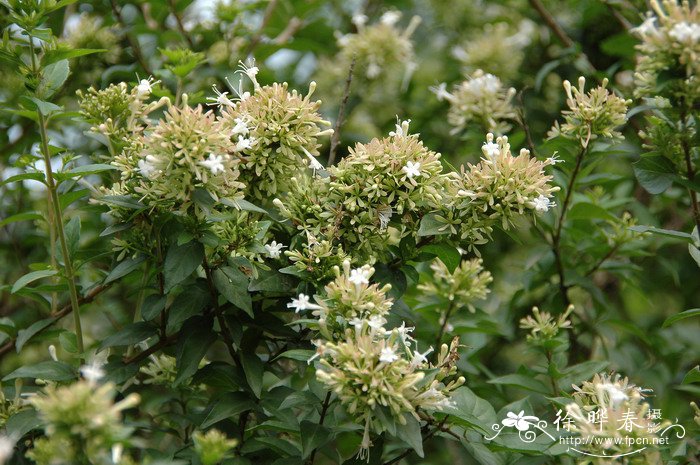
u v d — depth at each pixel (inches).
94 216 258.5
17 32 205.6
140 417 212.7
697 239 181.2
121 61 291.3
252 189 173.0
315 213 170.1
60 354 276.5
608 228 271.7
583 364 201.6
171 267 153.9
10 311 282.5
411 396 143.7
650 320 313.6
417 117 324.2
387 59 295.9
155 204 158.1
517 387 224.4
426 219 167.9
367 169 164.9
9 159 275.6
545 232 254.7
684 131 173.8
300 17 309.4
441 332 209.8
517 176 163.8
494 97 241.0
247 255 170.6
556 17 343.0
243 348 179.8
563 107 325.1
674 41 162.4
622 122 190.9
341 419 159.6
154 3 279.4
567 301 246.1
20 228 279.1
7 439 159.2
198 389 210.2
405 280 176.4
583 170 227.9
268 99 168.2
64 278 186.9
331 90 316.5
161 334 176.6
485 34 333.4
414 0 367.2
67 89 267.1
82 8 298.4
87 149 281.1
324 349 141.1
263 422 174.1
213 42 285.0
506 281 293.9
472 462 247.6
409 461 248.2
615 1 299.9
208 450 137.0
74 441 125.6
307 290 166.1
